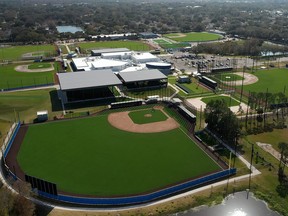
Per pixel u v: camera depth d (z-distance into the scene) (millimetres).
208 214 84750
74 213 84688
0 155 113312
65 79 174125
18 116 147500
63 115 148375
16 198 82312
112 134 128625
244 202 89312
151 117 145875
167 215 84312
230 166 106375
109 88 182625
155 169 104438
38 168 105000
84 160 109625
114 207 87250
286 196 92000
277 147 119375
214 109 130500
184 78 198375
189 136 127312
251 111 151875
